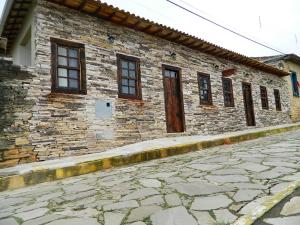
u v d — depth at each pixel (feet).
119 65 28.48
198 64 37.99
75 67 25.25
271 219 8.09
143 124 29.63
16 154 20.85
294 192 10.10
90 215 10.24
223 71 39.96
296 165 14.67
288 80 62.34
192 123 35.42
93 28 26.89
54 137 22.80
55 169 18.63
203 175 14.75
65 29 24.85
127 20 28.27
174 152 25.41
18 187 17.13
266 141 29.32
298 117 63.72
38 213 11.23
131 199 11.74
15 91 21.35
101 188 14.47
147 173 17.30
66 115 23.73
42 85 22.71
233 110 43.01
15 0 23.39
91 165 20.26
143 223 8.98
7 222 10.54
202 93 38.40
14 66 21.50
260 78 52.11
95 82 26.14
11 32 29.58
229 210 9.34
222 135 34.42
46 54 23.30
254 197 10.31
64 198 13.20
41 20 23.41
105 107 26.50
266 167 14.97
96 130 25.48
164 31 31.58
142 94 30.22
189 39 34.32
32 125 21.83
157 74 32.19
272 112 54.03
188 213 9.44
